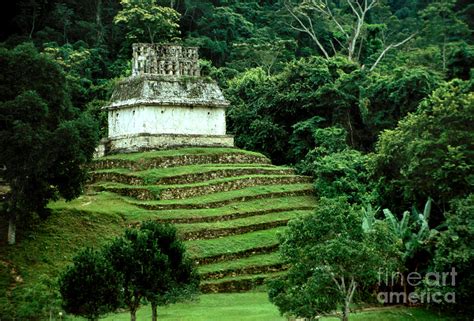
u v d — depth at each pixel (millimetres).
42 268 67250
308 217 51938
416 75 110188
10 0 156125
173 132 102562
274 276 72188
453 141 69875
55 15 156250
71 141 69438
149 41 149500
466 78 123500
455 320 58469
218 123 106062
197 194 88188
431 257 61219
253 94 122312
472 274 57875
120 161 95312
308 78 116812
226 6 174625
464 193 67562
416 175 70500
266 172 99062
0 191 88562
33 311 56500
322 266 50094
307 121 111875
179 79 105562
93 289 50250
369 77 119875
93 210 78750
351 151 101875
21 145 67125
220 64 161125
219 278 71875
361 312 59562
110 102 108125
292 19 172375
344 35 167750
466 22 176125
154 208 82000
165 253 54719
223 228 79562
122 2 148250
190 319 57969
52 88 74125
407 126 76188
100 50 152125
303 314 49625
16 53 73125
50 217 75500
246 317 57969
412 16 197000
